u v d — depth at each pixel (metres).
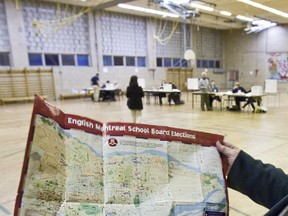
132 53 14.59
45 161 0.59
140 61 15.11
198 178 0.71
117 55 13.98
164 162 0.70
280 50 16.62
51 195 0.59
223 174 0.73
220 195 0.70
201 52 18.06
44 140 0.60
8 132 5.40
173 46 16.55
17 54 10.71
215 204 0.69
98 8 12.23
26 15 10.91
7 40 10.54
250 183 0.70
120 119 6.70
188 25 17.05
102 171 0.66
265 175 0.70
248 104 8.62
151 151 0.70
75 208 0.60
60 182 0.61
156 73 15.63
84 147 0.66
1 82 10.52
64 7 11.92
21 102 11.19
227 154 0.73
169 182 0.69
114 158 0.67
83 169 0.64
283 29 16.36
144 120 6.62
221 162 0.74
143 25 14.93
